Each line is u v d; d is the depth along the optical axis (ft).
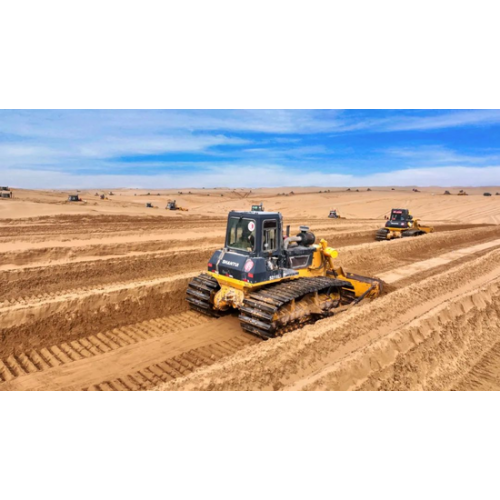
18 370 20.76
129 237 61.77
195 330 26.43
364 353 20.74
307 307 26.03
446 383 20.74
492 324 29.73
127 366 21.52
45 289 34.63
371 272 48.73
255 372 18.94
